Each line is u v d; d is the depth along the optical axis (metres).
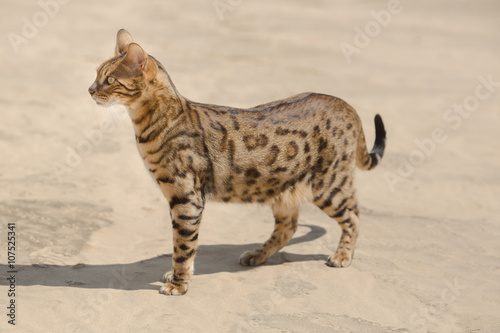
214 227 9.37
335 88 18.94
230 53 22.31
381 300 7.16
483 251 8.83
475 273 8.05
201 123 6.96
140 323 6.22
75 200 9.86
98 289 6.89
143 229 9.09
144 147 6.86
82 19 25.36
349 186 7.75
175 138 6.77
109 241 8.48
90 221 9.09
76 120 14.25
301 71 20.64
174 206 6.89
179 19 27.39
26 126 13.50
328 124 7.45
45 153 12.12
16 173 10.94
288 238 8.10
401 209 10.59
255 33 25.88
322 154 7.43
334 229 9.39
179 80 18.09
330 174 7.55
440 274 7.95
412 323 6.66
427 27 29.48
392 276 7.80
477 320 6.81
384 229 9.45
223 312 6.60
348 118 7.63
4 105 14.73
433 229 9.59
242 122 7.15
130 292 6.88
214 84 18.02
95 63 19.31
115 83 6.69
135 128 6.92
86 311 6.34
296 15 30.08
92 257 7.88
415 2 34.19
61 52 20.41
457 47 26.33
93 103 15.47
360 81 20.16
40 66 18.62
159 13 28.11
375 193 11.41
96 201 9.97
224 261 8.05
